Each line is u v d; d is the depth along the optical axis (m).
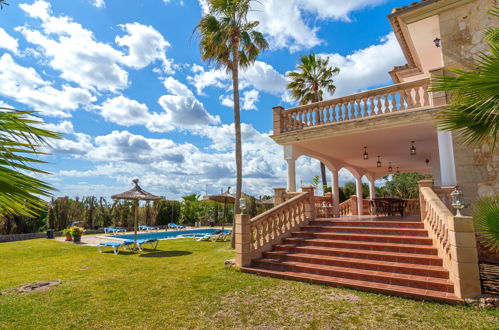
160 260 10.17
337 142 11.36
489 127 4.59
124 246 13.07
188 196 31.56
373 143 11.68
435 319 4.47
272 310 5.06
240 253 8.10
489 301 4.82
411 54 11.56
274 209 9.06
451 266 5.62
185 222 30.06
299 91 22.02
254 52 14.52
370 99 9.81
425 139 11.05
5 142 1.39
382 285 5.98
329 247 8.16
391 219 10.38
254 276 7.33
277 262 7.78
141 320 4.74
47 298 5.95
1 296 6.12
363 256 7.25
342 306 5.15
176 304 5.45
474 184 7.80
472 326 4.20
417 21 9.39
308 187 10.41
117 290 6.43
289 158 11.35
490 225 4.93
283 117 11.70
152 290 6.36
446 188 7.86
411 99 9.09
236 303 5.43
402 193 33.06
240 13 13.53
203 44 14.05
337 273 6.73
